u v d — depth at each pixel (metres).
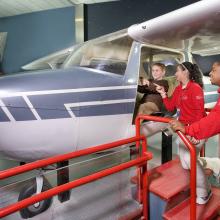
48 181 2.20
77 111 2.16
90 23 7.29
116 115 2.37
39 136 2.06
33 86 2.04
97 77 2.31
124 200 2.22
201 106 2.00
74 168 2.53
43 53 8.10
